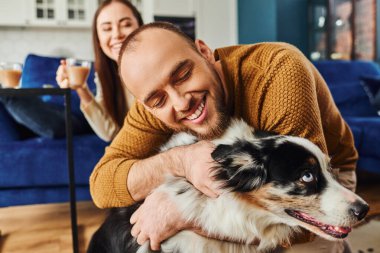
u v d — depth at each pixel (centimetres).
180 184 92
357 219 80
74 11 536
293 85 85
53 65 280
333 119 109
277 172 82
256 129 92
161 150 104
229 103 94
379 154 249
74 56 559
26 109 211
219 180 84
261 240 91
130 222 99
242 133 90
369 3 457
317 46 570
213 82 87
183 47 83
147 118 103
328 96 106
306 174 82
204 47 94
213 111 88
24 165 212
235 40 629
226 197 86
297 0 566
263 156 84
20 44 538
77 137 229
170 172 94
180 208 90
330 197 82
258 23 584
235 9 623
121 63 86
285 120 86
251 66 93
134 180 97
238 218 87
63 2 525
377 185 248
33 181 215
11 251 172
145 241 95
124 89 203
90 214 221
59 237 187
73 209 166
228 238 89
